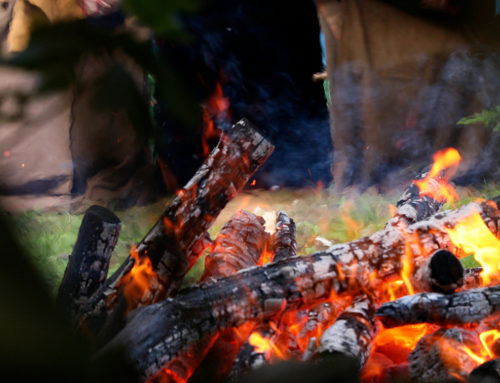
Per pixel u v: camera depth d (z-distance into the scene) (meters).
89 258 2.83
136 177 7.87
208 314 2.15
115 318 2.36
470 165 7.80
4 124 0.48
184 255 2.53
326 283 2.36
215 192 2.55
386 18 7.93
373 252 2.46
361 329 2.28
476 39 7.79
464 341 2.38
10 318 0.41
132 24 0.50
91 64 0.49
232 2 11.55
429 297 2.20
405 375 2.33
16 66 0.47
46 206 7.61
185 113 0.51
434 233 2.54
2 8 6.33
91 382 0.47
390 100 8.06
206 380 2.39
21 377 0.42
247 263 3.28
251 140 2.57
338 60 8.21
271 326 2.37
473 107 7.78
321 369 1.57
